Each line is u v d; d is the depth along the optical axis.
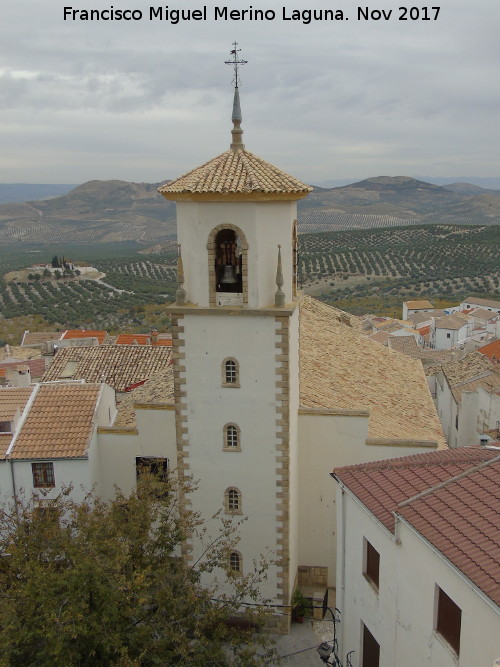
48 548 22.41
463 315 104.12
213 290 24.58
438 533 16.55
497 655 13.99
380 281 157.62
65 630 17.77
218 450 26.23
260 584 27.42
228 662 21.50
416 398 37.88
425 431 32.72
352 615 22.20
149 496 24.80
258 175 24.00
